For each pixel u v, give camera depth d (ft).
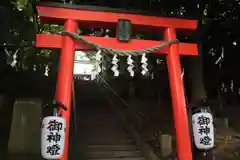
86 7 23.06
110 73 61.52
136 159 27.86
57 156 18.34
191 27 25.26
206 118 21.04
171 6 31.45
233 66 36.35
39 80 37.76
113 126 36.42
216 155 29.68
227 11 32.48
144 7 30.71
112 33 34.09
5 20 26.89
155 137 32.12
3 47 26.37
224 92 39.55
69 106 20.88
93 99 50.80
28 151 28.14
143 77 54.95
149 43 23.76
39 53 32.60
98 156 27.81
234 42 34.09
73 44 22.30
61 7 22.74
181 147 21.86
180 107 22.81
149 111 48.44
